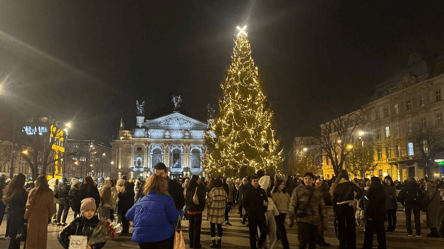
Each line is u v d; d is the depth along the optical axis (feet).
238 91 123.44
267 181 43.06
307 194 32.60
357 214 60.18
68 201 66.85
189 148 351.87
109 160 553.64
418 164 171.01
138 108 355.36
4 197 38.70
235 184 93.30
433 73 174.60
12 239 37.81
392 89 200.64
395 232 56.80
